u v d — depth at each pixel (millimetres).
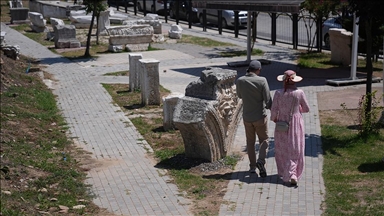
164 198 9812
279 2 18531
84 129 14461
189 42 30141
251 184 10203
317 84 19203
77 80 21000
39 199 9711
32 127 14180
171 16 41375
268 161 11430
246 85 10281
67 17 38125
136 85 18781
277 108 10133
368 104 12984
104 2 28109
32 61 24797
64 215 9188
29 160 11609
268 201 9352
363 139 12484
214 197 9773
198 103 10984
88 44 25844
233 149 12297
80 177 10977
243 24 35969
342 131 13328
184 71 22422
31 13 34406
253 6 19422
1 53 22844
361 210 8758
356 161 11156
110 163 11797
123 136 13773
